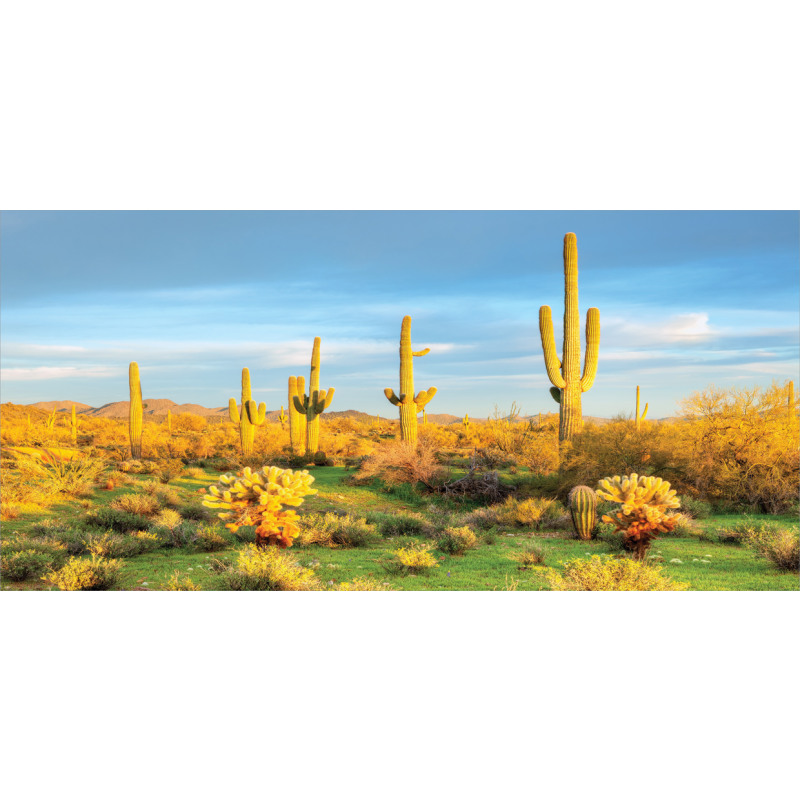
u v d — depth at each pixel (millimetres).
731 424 18469
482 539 11906
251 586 6914
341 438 45438
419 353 27375
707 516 15562
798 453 17141
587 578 6852
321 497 22469
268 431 45969
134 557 9781
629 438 20484
